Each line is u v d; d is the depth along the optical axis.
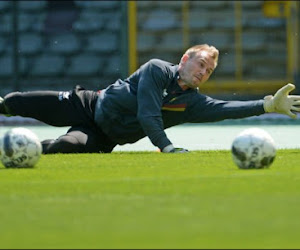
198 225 8.65
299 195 10.80
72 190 11.53
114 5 55.62
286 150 19.17
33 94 19.95
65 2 55.66
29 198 10.80
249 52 55.28
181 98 18.77
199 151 18.89
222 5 55.62
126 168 14.55
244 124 40.50
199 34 55.53
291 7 54.75
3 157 14.73
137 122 19.03
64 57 55.31
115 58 55.44
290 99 18.95
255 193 11.01
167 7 55.06
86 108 19.58
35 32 55.16
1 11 54.81
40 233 8.35
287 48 54.84
